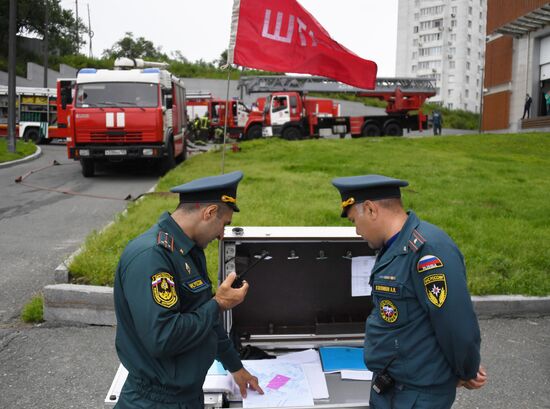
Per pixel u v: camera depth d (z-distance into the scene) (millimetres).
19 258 7434
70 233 8836
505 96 36812
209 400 2557
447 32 92062
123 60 15523
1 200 11680
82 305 5445
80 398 4098
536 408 4035
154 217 8414
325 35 5703
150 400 2221
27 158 19562
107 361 4684
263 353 3031
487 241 7465
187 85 54031
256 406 2570
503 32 34844
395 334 2236
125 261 2213
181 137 17859
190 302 2273
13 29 19969
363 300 3115
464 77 92438
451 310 2092
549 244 7434
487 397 4180
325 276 3068
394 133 30953
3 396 4105
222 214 2348
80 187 13453
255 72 58594
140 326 2096
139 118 13945
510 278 6219
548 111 33719
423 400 2213
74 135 13922
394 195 2350
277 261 3027
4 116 29703
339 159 16906
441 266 2133
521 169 16016
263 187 11375
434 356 2199
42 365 4594
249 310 3107
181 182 12250
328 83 30547
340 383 2773
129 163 17406
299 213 8734
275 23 5707
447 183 12773
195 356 2240
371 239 2369
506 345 5078
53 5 66312
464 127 65938
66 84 22938
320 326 3088
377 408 2342
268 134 29172
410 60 96812
